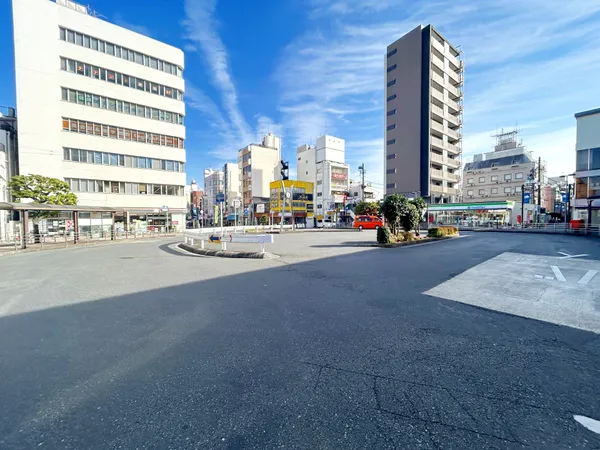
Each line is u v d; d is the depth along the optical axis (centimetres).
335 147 5734
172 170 3088
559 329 363
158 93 2994
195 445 180
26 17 2348
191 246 1420
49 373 266
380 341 330
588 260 895
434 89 4122
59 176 2458
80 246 1681
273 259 1004
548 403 216
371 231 2873
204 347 318
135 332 364
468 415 204
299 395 229
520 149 4753
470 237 1948
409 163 4212
